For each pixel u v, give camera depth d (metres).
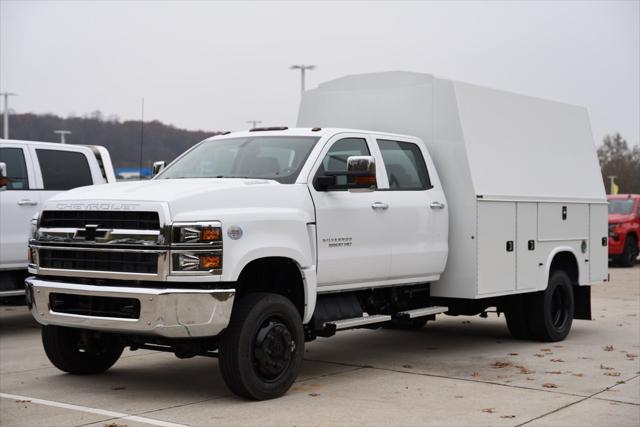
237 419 6.25
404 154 8.70
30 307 7.18
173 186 6.91
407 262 8.38
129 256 6.56
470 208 8.93
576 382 7.77
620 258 23.58
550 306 10.25
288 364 7.05
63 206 6.96
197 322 6.40
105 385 7.52
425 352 9.55
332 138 7.89
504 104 9.83
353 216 7.75
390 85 9.46
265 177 7.53
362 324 7.92
